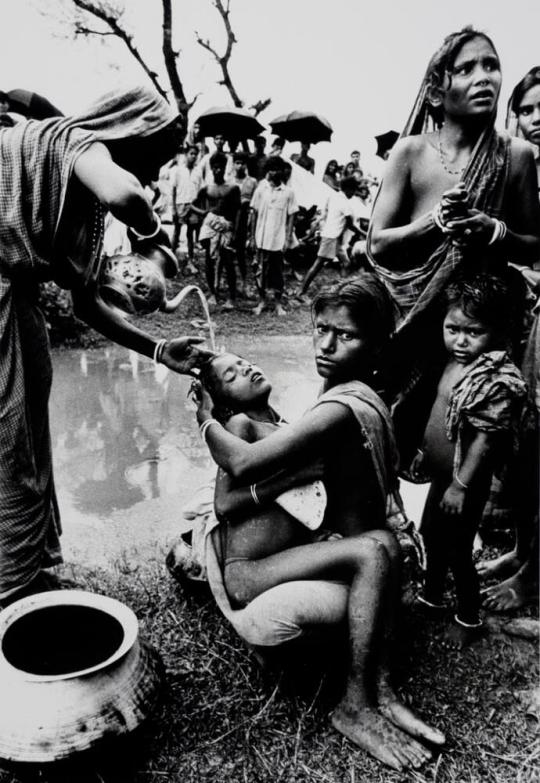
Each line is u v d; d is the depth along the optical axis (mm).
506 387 2502
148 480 4410
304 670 2574
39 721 2092
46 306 7594
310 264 11469
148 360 7141
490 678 2678
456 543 2734
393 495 2635
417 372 2973
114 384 6336
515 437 2627
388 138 11289
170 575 3246
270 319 9141
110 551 3535
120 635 2420
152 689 2301
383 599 2326
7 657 2330
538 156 3164
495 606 3045
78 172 2391
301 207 11422
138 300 2541
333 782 2227
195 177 10047
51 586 3053
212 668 2684
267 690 2568
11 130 2439
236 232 9594
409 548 3006
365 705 2350
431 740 2309
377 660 2385
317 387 6434
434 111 2848
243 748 2336
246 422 2549
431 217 2725
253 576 2484
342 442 2494
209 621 2932
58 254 2590
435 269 2812
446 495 2648
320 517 2473
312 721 2438
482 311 2533
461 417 2570
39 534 2762
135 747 2305
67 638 2498
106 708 2148
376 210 2961
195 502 3010
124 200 2328
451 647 2820
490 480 2668
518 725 2469
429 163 2846
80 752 2088
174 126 2574
